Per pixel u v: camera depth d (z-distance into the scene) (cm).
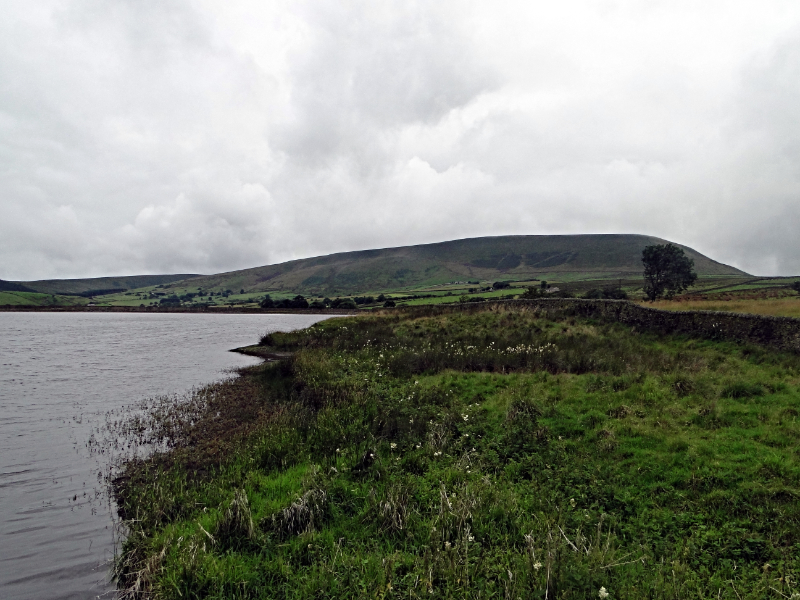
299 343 3509
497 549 660
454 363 1898
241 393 1886
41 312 15225
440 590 580
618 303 2822
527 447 1005
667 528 701
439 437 1077
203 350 3722
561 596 547
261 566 652
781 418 1005
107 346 4125
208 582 614
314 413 1393
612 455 928
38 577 670
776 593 544
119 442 1288
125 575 665
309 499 788
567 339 2288
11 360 3125
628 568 609
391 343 2575
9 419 1534
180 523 788
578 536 675
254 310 14475
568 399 1278
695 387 1268
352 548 689
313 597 584
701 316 2072
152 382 2234
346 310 12494
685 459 866
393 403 1371
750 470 800
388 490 812
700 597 546
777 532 651
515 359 1877
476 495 796
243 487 887
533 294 5647
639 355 1805
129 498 913
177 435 1345
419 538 705
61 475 1056
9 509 885
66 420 1520
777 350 1596
